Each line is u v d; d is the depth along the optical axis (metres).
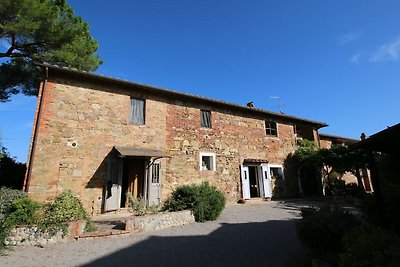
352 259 3.15
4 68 11.64
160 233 7.44
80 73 9.73
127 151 9.77
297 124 17.38
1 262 5.18
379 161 6.78
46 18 9.91
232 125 14.20
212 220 9.16
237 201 13.23
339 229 4.59
